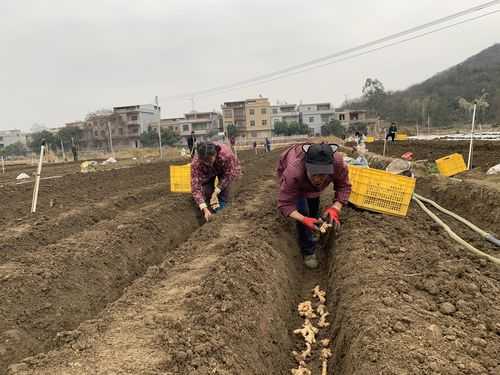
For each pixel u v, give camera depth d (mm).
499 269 5516
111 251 7449
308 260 7441
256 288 5059
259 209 9234
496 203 8281
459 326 3990
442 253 5957
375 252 5777
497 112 61188
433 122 70188
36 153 72438
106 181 18016
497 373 3289
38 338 5305
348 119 89188
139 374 3404
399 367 3342
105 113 87375
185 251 6625
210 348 3742
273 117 93812
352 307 4559
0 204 12312
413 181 7660
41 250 7082
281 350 4777
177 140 72062
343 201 6484
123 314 4488
